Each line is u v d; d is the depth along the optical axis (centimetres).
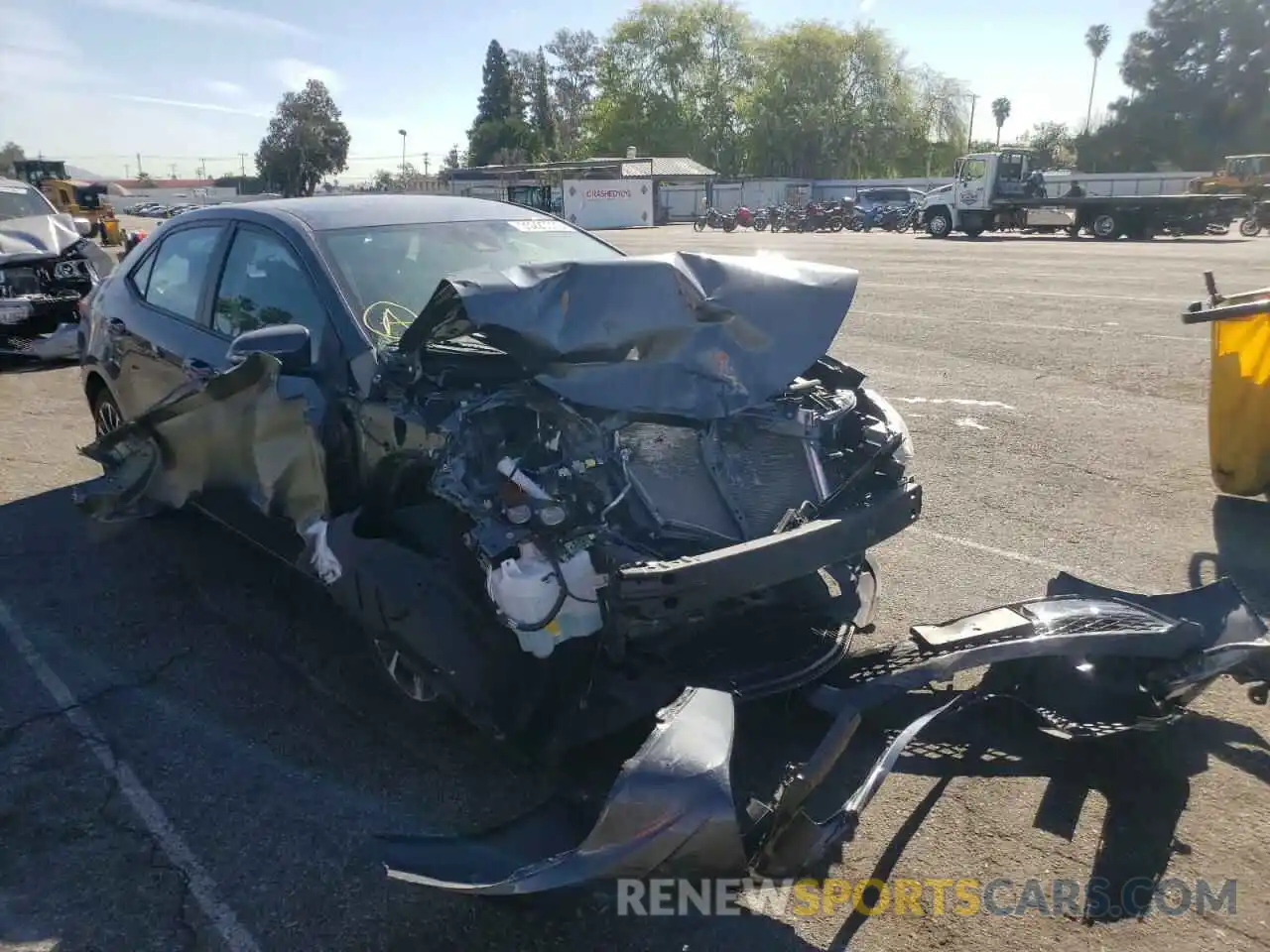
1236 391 565
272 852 297
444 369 343
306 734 358
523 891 233
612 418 319
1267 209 2998
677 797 236
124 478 477
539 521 289
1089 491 607
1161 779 329
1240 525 548
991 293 1535
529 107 10038
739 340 340
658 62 7419
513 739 304
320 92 8594
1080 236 3222
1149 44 6819
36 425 773
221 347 441
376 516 357
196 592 474
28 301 962
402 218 451
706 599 289
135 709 374
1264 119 6500
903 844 299
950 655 328
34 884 283
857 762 338
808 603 344
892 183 5919
